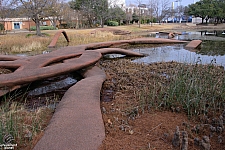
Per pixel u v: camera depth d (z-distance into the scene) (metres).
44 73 4.12
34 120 2.58
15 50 9.89
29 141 2.15
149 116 2.70
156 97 3.31
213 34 19.50
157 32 23.22
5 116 2.60
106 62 7.20
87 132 2.16
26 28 33.94
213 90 3.31
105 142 2.04
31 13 16.38
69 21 28.44
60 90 4.35
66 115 2.52
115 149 1.94
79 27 28.80
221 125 2.33
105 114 2.83
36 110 3.13
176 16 42.62
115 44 10.55
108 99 3.59
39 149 1.89
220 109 2.87
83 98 3.05
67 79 5.03
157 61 7.28
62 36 15.12
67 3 29.22
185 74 4.02
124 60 7.38
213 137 2.17
